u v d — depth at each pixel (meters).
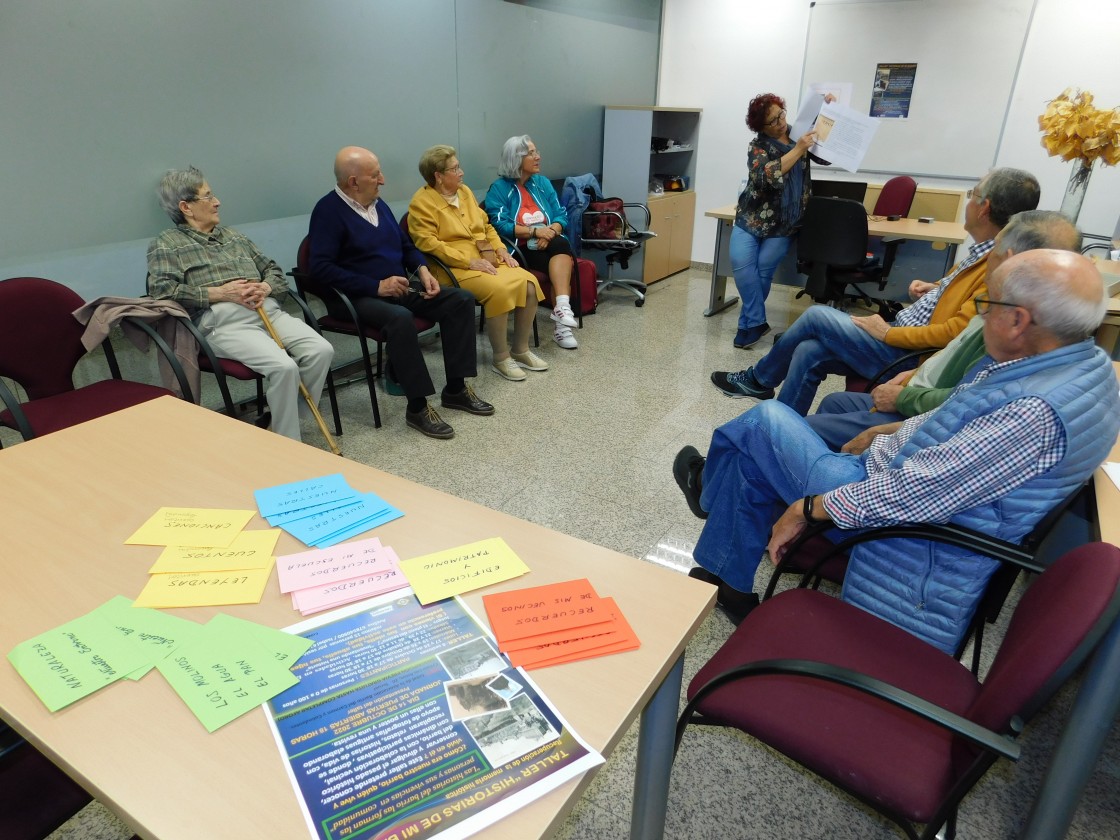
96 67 2.25
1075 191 2.78
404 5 3.24
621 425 2.97
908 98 4.64
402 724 0.71
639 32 5.12
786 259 4.37
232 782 0.65
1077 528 1.62
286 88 2.84
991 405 1.18
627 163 4.95
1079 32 4.02
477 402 3.08
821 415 2.01
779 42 4.99
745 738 1.53
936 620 1.27
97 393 2.14
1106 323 2.27
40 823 0.86
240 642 0.82
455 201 3.35
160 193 2.43
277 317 2.63
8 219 2.16
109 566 0.95
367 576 0.94
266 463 1.25
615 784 1.40
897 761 0.97
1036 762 1.46
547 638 0.84
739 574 1.68
